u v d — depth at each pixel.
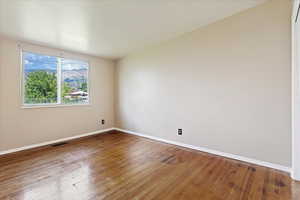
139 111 3.94
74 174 2.06
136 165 2.33
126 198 1.60
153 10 2.15
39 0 1.82
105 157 2.62
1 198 1.58
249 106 2.32
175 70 3.18
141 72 3.85
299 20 1.76
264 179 1.92
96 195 1.64
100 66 4.27
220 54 2.57
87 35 2.84
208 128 2.76
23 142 2.96
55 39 2.95
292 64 1.88
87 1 1.88
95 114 4.16
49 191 1.70
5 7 1.93
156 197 1.62
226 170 2.15
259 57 2.21
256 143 2.29
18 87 2.90
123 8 2.06
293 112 1.89
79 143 3.36
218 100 2.62
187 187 1.79
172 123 3.28
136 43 3.36
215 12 2.31
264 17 2.16
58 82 3.51
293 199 1.57
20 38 2.83
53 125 3.37
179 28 2.75
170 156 2.65
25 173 2.07
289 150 2.04
